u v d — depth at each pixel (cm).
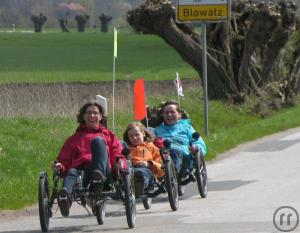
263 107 3550
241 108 3494
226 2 2670
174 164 1519
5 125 2389
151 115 1803
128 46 8950
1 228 1386
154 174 1480
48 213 1334
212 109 3303
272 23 3450
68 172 1320
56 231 1335
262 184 1770
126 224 1372
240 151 2434
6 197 1636
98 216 1362
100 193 1321
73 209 1565
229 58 3575
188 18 2692
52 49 8469
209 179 1880
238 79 3575
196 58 3531
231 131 2867
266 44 3612
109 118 2752
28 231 1352
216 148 2412
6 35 11725
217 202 1565
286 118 3316
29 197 1653
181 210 1491
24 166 1905
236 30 3619
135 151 1499
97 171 1300
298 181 1797
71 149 1379
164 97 3350
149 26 3478
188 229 1290
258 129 2934
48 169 1909
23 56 7369
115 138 1400
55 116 2728
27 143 2172
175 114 1680
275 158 2236
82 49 8494
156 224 1357
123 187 1338
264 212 1416
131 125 1519
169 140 1559
